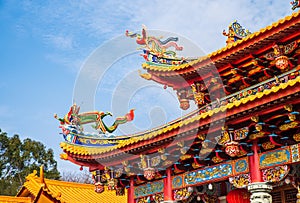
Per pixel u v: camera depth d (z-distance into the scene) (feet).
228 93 63.77
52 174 236.43
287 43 54.08
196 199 63.46
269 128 45.73
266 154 47.34
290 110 40.83
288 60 54.13
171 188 58.70
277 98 39.99
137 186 65.31
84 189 117.70
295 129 46.29
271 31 52.60
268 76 58.49
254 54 57.11
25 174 227.20
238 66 60.18
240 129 46.73
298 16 49.37
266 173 47.01
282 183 50.24
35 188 106.83
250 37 54.80
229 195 55.11
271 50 56.03
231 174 50.78
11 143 238.89
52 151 247.50
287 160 45.11
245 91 58.49
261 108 42.19
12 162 235.81
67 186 115.75
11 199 103.91
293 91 38.52
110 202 112.27
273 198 54.95
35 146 241.96
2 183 222.28
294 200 52.70
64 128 65.82
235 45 56.80
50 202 94.84
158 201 60.59
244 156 49.90
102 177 67.05
